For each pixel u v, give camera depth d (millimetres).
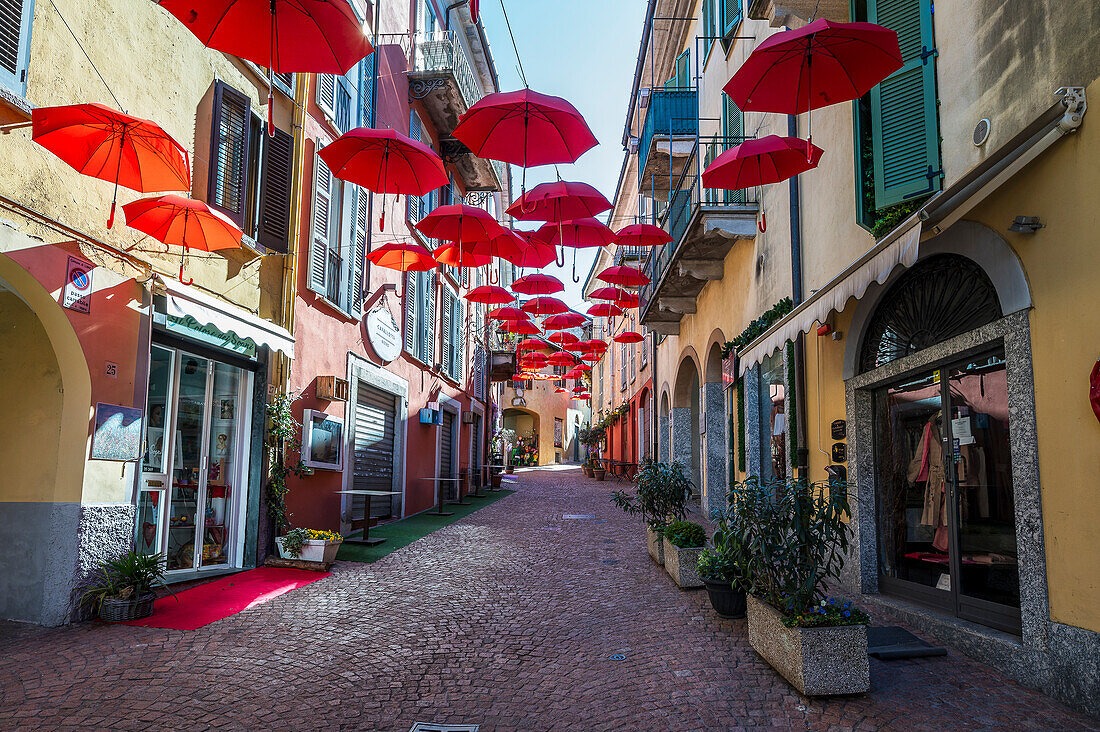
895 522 6559
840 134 7191
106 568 5805
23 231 5086
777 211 9484
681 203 13414
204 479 7789
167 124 6809
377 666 5008
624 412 29672
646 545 10711
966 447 5359
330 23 3834
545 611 6648
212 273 7523
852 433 7004
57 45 5355
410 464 15273
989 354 5039
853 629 4332
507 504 18125
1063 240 4109
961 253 5129
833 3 7164
